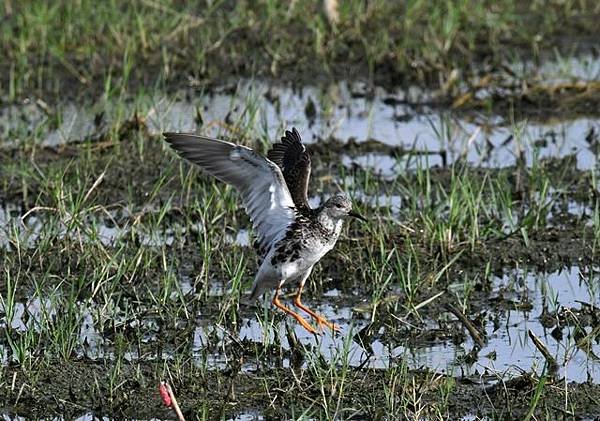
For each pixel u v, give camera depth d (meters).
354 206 15.33
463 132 19.03
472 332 12.52
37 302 13.49
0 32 22.20
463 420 10.93
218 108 19.89
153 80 21.05
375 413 10.84
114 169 17.06
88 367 11.83
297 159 13.12
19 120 19.27
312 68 21.84
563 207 16.02
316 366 11.54
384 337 12.63
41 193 15.82
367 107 20.33
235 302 13.07
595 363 12.06
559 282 14.07
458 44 22.44
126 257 14.31
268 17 23.08
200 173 16.67
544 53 22.67
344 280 13.99
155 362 11.98
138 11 23.17
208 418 10.93
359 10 23.20
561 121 19.58
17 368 11.80
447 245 14.41
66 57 21.62
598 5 24.58
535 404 10.58
